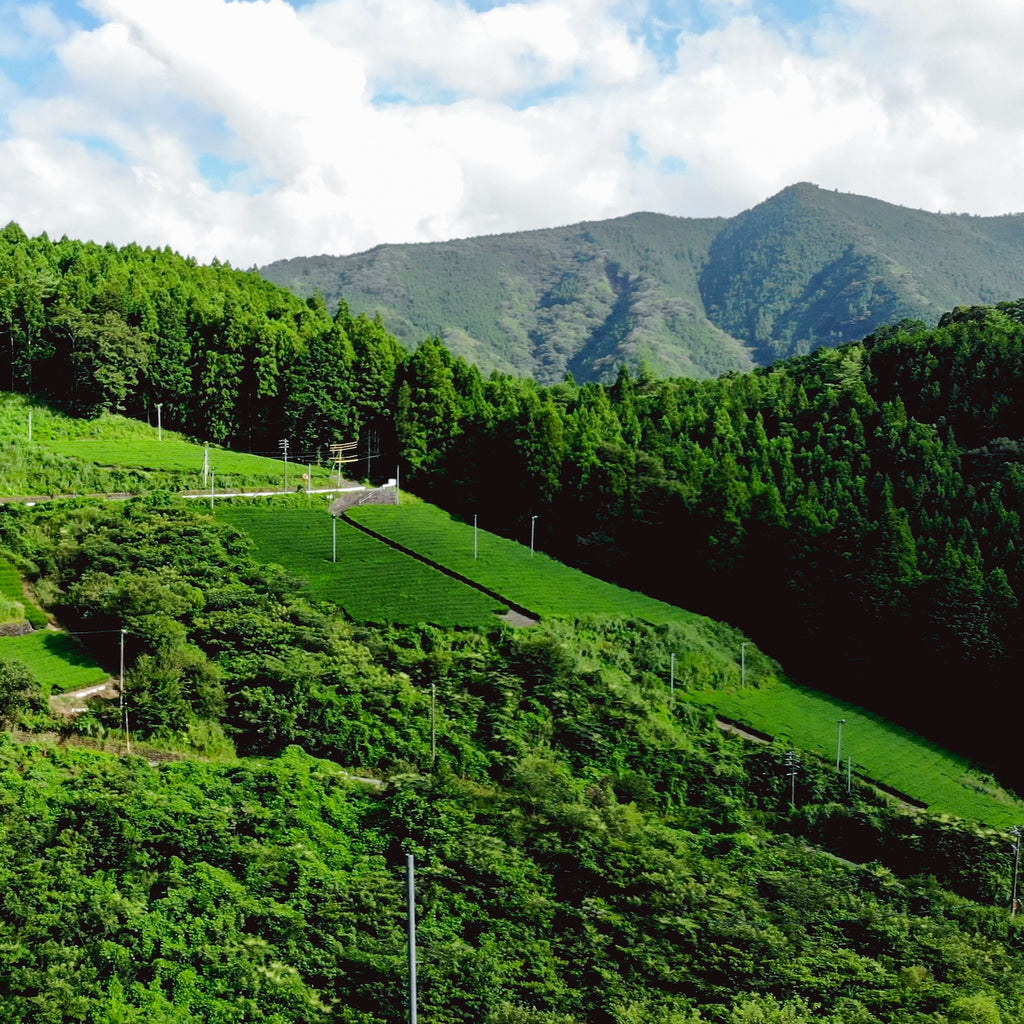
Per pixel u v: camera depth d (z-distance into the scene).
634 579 120.00
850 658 103.62
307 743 63.34
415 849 53.16
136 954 40.75
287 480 116.06
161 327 130.00
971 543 110.38
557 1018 41.50
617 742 73.38
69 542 78.56
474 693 74.25
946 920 58.97
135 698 59.72
